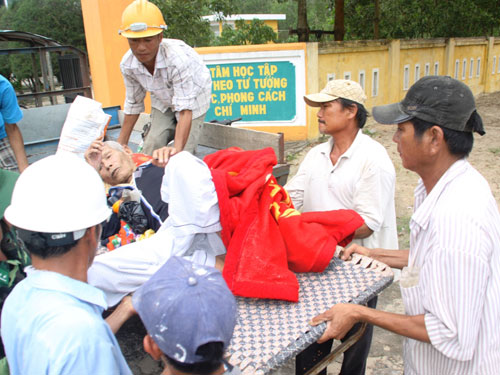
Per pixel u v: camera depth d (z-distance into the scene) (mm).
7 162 3340
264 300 1855
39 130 4891
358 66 9648
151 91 3467
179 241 1988
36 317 1116
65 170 1196
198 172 1897
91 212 1197
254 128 8586
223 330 1021
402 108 1503
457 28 15367
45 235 1136
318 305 1805
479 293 1359
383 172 2375
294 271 2055
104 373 1107
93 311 1225
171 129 3725
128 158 2891
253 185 2131
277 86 8328
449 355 1406
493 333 1461
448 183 1485
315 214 2189
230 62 8281
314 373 1899
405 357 1742
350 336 2277
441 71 12789
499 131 9016
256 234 1950
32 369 1081
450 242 1381
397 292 3840
